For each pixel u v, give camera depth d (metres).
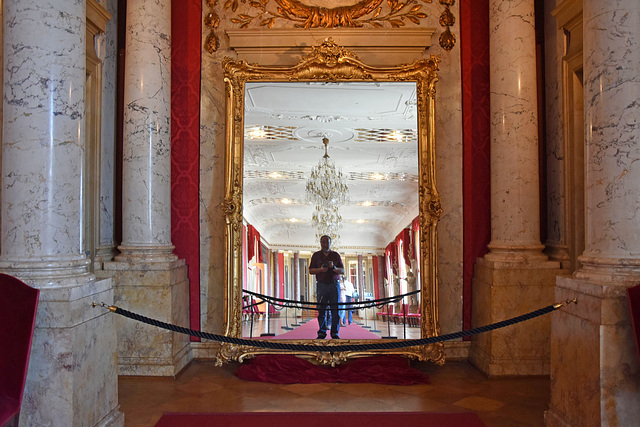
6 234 3.45
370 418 3.95
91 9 5.19
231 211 5.50
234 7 5.86
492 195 5.45
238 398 4.45
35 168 3.42
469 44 5.80
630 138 3.46
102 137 5.49
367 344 5.42
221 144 5.81
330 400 4.40
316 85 5.62
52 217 3.44
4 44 3.54
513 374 5.05
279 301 5.57
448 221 5.74
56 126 3.48
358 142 5.65
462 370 5.36
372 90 5.61
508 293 5.09
